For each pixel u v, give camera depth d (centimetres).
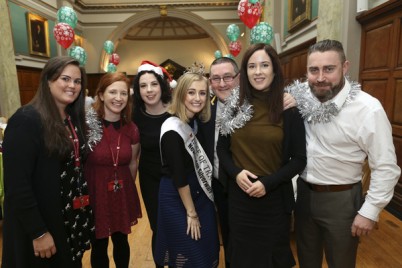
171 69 1410
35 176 128
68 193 138
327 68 126
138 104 188
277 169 137
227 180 150
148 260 243
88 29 1155
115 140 171
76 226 143
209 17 1168
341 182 136
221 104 177
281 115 134
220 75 175
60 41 443
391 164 123
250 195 132
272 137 133
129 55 1439
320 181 138
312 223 148
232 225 146
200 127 168
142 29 1371
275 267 141
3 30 571
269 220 138
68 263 137
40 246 126
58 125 129
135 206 184
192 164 157
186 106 152
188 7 1159
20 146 121
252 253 141
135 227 304
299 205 152
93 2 1126
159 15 1163
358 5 355
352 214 137
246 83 137
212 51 1441
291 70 603
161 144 153
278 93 133
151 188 184
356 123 127
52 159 130
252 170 137
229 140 148
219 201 178
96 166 168
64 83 130
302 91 143
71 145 136
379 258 236
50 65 130
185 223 152
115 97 165
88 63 1170
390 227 288
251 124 137
